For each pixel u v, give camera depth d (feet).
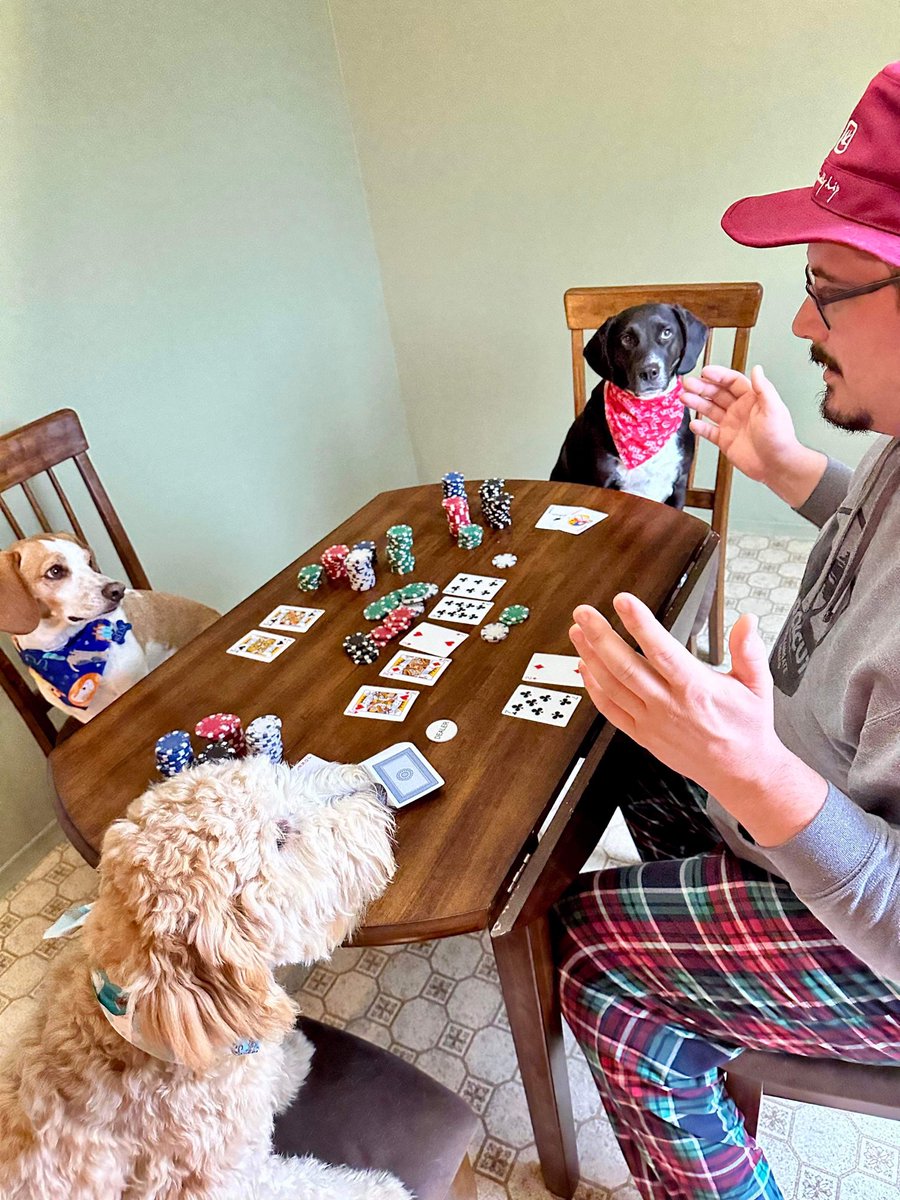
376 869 3.31
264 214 8.60
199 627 6.86
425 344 10.72
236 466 8.93
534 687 4.26
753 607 8.88
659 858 4.87
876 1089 3.08
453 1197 3.54
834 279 2.68
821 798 2.45
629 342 6.45
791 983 3.03
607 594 4.95
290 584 5.67
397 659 4.66
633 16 7.63
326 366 9.87
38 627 5.92
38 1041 3.24
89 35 6.61
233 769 3.40
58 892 6.95
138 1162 3.10
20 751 7.02
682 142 8.06
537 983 3.46
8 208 6.32
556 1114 4.01
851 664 2.86
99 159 6.89
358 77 9.14
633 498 5.96
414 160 9.39
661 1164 3.54
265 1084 3.35
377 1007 5.61
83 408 7.21
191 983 2.75
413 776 3.76
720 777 2.45
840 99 7.31
